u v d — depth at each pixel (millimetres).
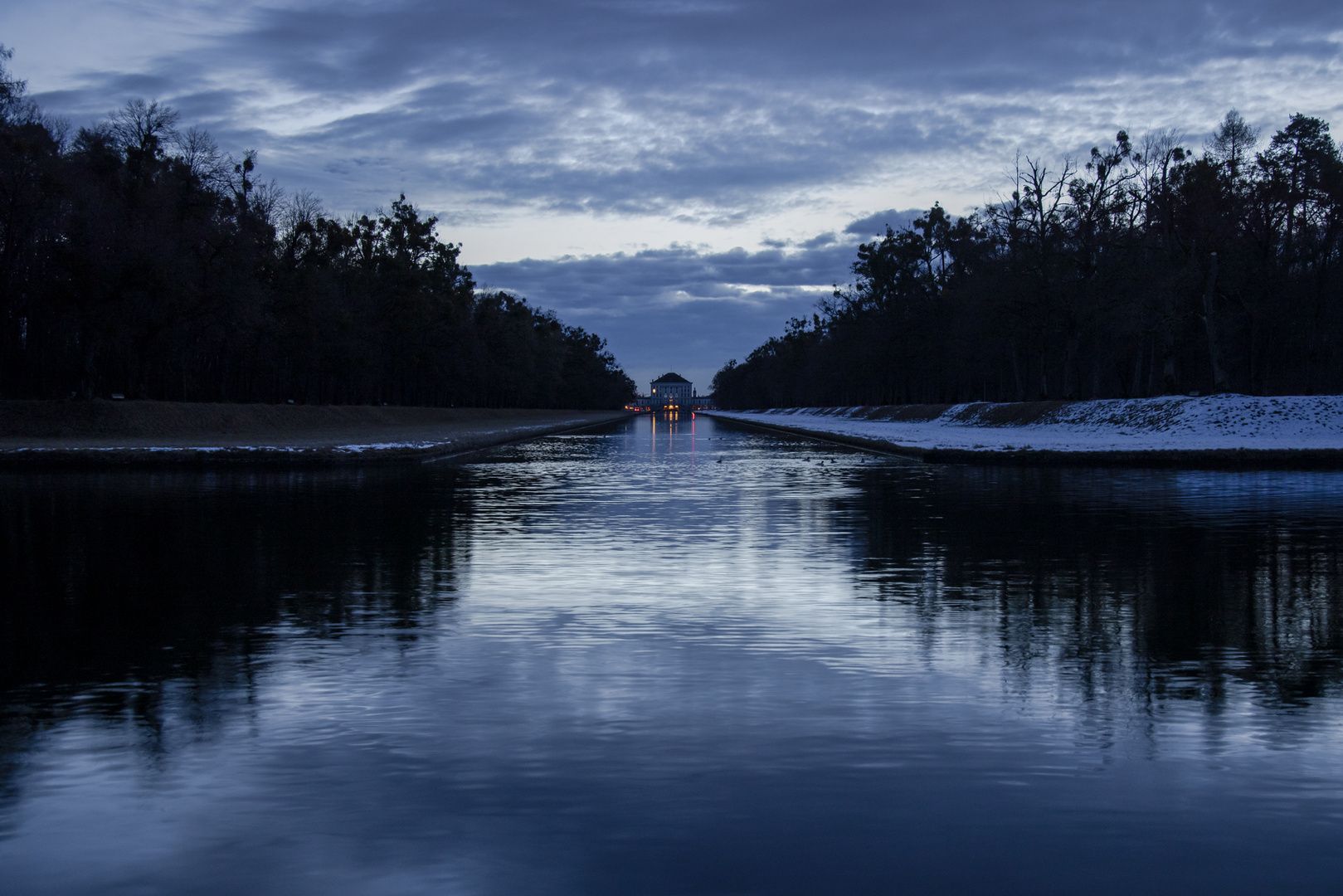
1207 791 5496
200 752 6121
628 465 37000
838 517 19047
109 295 47906
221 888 4500
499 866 4668
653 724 6617
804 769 5812
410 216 89125
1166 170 57312
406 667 8055
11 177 46906
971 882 4500
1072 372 63062
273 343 65688
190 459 33312
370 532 16781
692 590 11391
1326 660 8203
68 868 4684
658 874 4578
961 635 9102
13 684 7590
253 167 63531
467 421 100062
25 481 27672
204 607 10422
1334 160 54750
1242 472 31469
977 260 76125
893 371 97312
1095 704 7027
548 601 10727
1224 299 57969
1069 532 16578
